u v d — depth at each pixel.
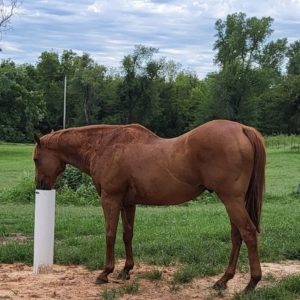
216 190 5.62
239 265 7.27
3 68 61.50
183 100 90.00
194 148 5.67
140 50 86.12
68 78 95.88
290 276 6.41
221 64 84.94
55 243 9.16
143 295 5.90
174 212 14.19
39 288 6.20
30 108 56.12
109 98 88.94
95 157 6.43
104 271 6.42
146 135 6.27
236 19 84.06
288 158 40.84
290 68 102.94
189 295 5.91
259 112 81.06
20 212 14.32
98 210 15.18
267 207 15.31
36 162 6.85
